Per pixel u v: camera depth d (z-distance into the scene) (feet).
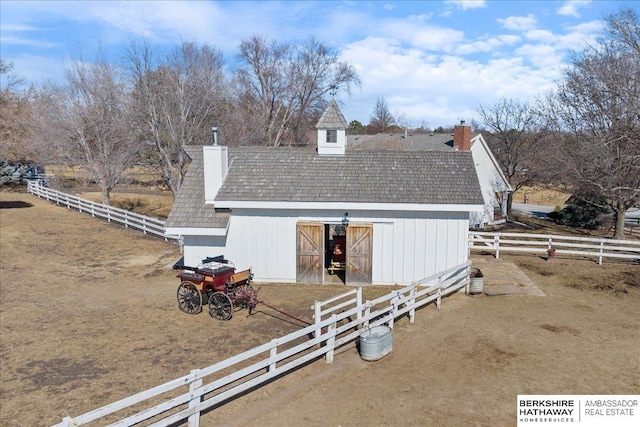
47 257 68.90
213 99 111.65
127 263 66.90
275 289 54.29
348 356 36.32
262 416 27.66
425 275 55.16
